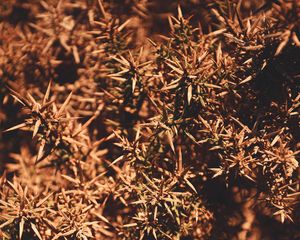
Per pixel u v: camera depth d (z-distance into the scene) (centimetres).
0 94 37
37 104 30
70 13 36
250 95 30
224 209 34
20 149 38
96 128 35
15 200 31
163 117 30
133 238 32
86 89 35
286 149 29
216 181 33
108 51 32
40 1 38
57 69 37
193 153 32
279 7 27
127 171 32
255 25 29
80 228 30
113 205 34
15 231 31
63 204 32
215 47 32
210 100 30
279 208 30
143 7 35
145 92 32
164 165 32
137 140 31
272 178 30
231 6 31
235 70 30
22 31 38
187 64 29
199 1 34
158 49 31
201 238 33
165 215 31
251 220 34
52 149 31
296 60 29
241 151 29
